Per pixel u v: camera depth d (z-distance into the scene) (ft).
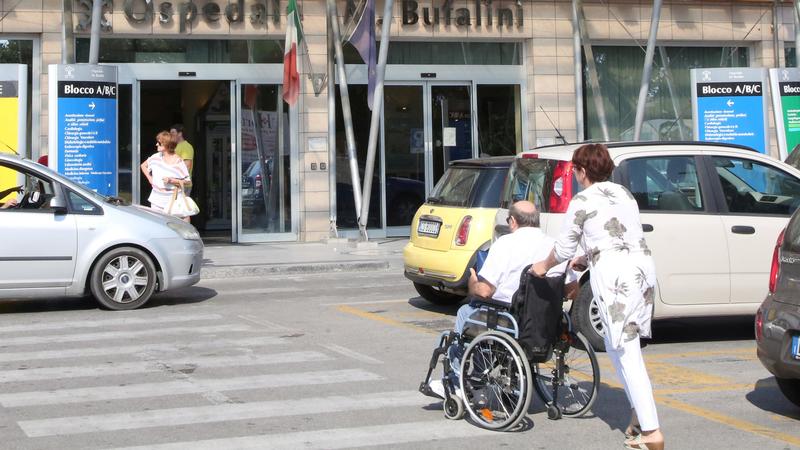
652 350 30.99
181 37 64.28
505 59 70.85
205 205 66.90
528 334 21.15
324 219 66.44
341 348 30.83
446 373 22.44
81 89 49.65
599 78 72.59
